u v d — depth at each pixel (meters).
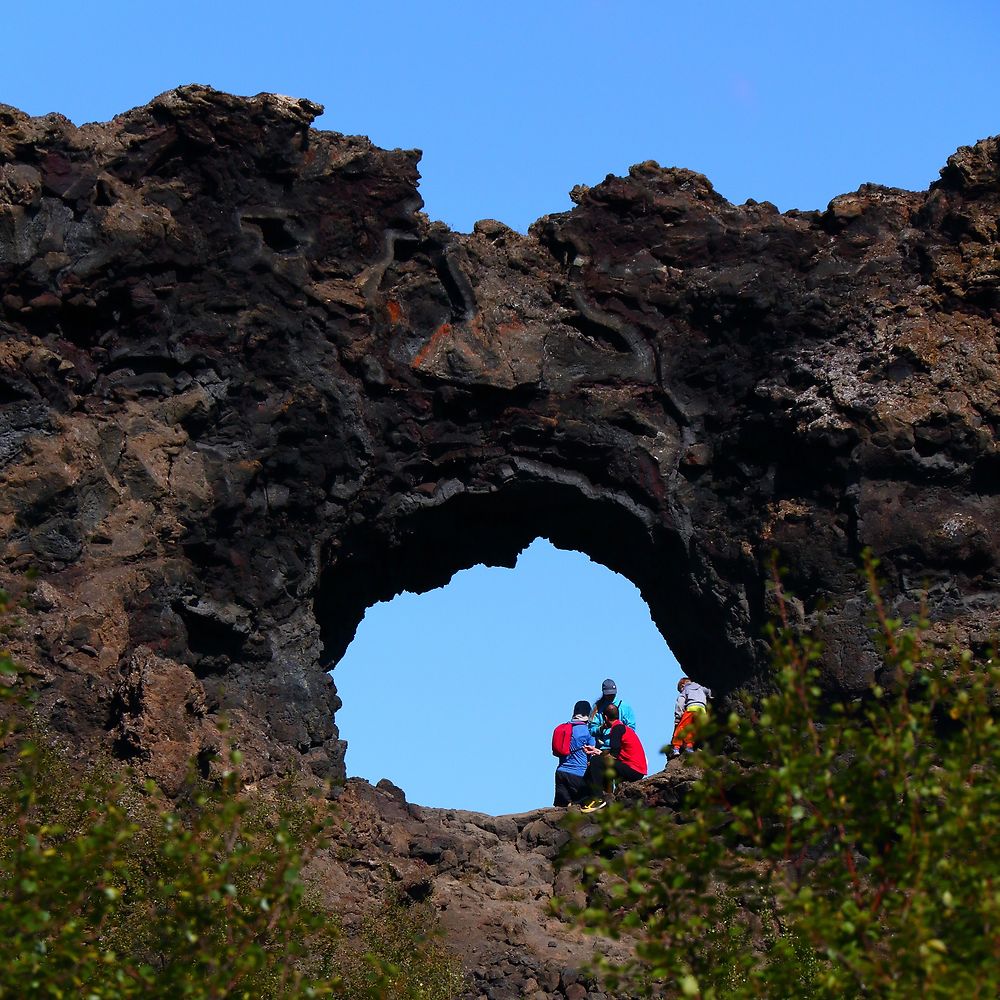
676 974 12.43
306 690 29.69
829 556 30.20
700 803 12.72
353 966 22.19
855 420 30.14
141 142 29.20
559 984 24.25
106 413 28.78
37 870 12.62
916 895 11.81
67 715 25.98
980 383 30.17
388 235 31.38
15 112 28.11
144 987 13.10
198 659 28.84
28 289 27.69
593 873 12.70
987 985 11.41
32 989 12.21
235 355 29.81
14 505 27.02
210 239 29.73
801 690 12.84
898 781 12.37
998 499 30.03
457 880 27.62
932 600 29.69
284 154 30.11
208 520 28.98
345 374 30.75
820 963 14.85
